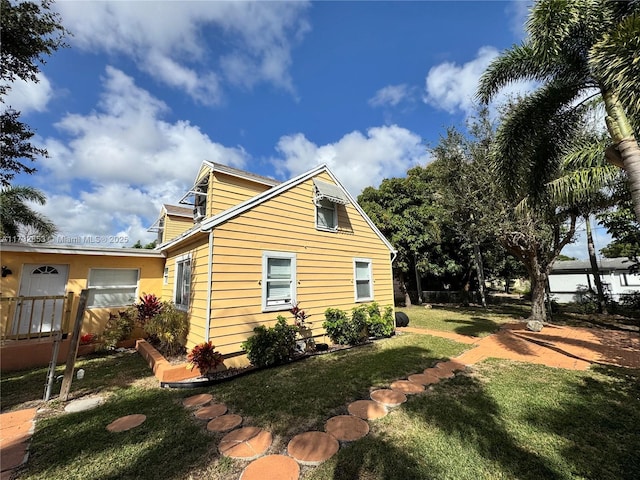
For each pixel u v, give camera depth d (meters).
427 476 2.58
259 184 9.52
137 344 7.72
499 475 2.59
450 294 20.81
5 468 2.78
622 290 19.88
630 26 3.46
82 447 3.11
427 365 5.86
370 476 2.59
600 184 6.09
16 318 6.95
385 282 10.52
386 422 3.57
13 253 7.05
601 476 2.55
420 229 17.34
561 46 4.94
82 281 7.93
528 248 10.34
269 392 4.59
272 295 6.85
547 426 3.41
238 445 3.11
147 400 4.37
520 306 17.67
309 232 7.99
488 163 10.17
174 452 3.00
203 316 5.77
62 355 6.77
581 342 7.76
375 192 18.45
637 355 6.43
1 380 5.45
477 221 11.79
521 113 5.86
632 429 3.30
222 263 5.95
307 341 7.27
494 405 3.98
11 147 6.71
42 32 6.05
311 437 3.25
